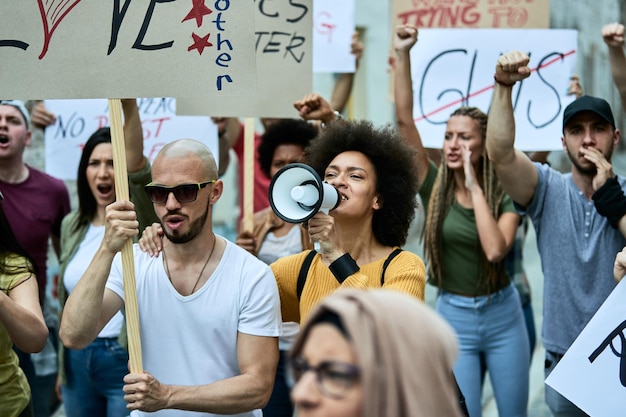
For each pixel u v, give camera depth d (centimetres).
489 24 724
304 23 604
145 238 428
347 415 198
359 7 1184
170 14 423
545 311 554
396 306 203
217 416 421
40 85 423
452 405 201
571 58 679
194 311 414
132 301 400
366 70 1173
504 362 615
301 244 613
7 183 683
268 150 670
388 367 196
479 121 625
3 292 443
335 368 199
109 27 422
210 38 423
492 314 613
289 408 556
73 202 973
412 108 649
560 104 675
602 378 462
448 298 622
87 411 615
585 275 535
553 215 546
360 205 425
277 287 427
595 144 534
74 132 720
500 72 520
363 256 434
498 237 594
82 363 608
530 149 674
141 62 423
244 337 413
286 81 604
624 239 528
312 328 205
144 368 420
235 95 425
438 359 201
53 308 827
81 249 627
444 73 693
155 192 413
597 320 465
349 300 204
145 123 698
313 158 452
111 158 620
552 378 467
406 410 196
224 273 417
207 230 420
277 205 383
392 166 436
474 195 605
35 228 688
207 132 701
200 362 414
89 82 422
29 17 424
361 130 439
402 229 441
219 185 426
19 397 460
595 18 1120
